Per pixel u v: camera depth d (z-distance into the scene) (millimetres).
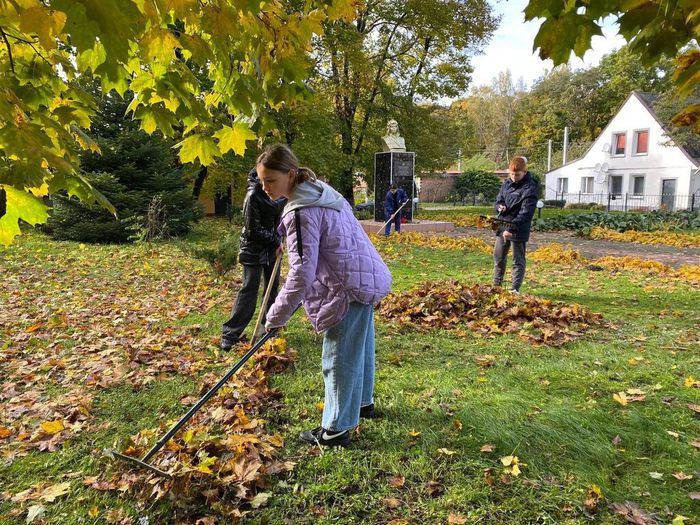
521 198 6176
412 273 8578
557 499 2363
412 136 25406
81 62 2072
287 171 2600
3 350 4652
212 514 2326
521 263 6355
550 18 1808
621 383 3672
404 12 22938
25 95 2348
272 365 4074
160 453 2705
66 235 13047
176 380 3896
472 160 73188
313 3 2625
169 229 13672
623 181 36375
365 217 24594
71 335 5180
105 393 3680
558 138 57781
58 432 3086
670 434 2924
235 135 2807
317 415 3252
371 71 22422
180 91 2463
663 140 33406
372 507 2365
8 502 2471
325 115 19953
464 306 5660
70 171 1848
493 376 3834
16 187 1788
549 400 3393
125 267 9445
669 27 1858
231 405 3357
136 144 13773
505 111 73875
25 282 7953
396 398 3430
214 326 5387
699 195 32281
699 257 11266
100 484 2547
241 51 2607
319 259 2668
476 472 2598
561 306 5668
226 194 24047
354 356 2781
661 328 5145
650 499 2373
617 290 7098
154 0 2000
